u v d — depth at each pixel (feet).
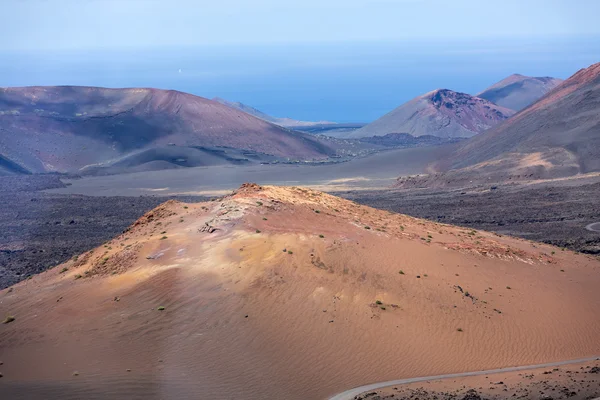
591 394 71.56
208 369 91.97
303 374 92.07
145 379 88.17
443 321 110.83
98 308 111.45
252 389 86.94
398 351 100.37
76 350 98.22
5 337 105.19
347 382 90.79
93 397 82.02
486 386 82.33
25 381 87.86
